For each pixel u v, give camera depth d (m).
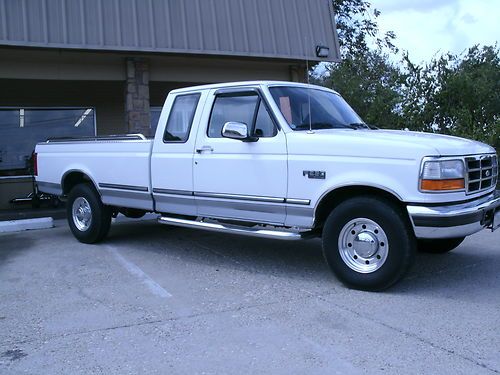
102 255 7.12
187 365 3.73
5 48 10.04
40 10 9.88
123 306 5.00
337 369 3.61
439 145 4.96
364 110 16.89
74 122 13.02
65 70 11.04
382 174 4.98
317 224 5.55
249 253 7.05
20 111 12.52
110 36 10.34
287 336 4.20
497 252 6.87
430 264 6.29
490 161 5.69
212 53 11.12
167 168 6.62
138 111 11.35
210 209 6.30
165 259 6.81
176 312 4.80
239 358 3.82
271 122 5.74
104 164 7.46
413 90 13.97
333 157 5.24
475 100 13.33
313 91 6.43
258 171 5.73
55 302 5.16
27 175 12.64
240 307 4.90
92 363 3.80
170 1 10.91
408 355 3.80
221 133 6.11
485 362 3.68
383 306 4.84
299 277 5.86
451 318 4.51
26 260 6.95
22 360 3.87
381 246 5.10
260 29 11.62
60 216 11.22
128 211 8.02
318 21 12.35
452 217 4.79
